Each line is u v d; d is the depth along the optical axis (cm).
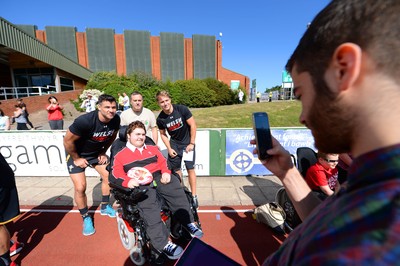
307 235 37
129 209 225
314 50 43
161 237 223
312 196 90
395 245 23
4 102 1170
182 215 261
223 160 486
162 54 3294
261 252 259
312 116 46
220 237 286
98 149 310
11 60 1720
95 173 496
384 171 30
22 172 496
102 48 3109
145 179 235
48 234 298
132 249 240
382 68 35
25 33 1430
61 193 419
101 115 276
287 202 291
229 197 394
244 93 2895
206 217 334
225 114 1348
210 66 3481
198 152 481
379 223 25
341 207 33
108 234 297
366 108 36
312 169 262
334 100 40
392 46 34
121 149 263
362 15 37
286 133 473
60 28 2980
